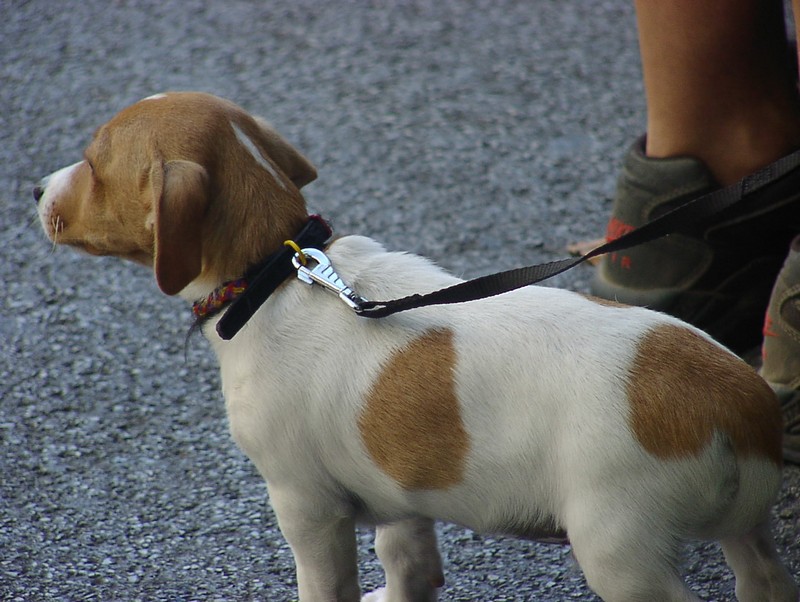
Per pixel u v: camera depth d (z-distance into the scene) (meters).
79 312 7.90
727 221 6.47
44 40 11.84
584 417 4.21
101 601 5.43
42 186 5.32
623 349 4.35
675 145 6.52
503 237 8.52
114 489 6.24
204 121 4.82
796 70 7.23
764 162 6.46
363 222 8.77
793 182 6.39
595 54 11.27
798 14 5.51
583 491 4.21
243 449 4.81
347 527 4.84
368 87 10.81
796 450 6.02
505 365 4.38
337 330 4.63
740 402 4.25
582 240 8.42
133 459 6.48
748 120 6.41
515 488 4.38
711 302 6.73
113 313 7.88
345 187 9.25
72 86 10.92
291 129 10.12
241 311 4.70
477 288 4.46
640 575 4.21
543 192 9.09
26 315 7.88
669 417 4.19
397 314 4.62
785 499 5.85
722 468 4.21
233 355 4.77
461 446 4.40
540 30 11.81
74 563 5.69
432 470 4.46
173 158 4.72
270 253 4.77
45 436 6.68
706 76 6.30
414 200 9.05
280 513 4.83
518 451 4.32
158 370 7.28
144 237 4.89
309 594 4.90
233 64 11.28
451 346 4.47
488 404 4.37
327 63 11.27
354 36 11.79
